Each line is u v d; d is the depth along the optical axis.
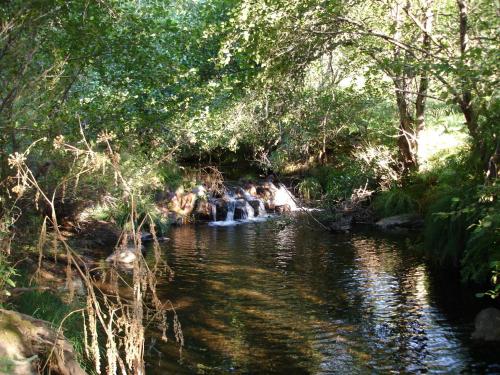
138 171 8.27
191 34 10.25
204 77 11.78
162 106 9.80
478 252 9.12
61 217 13.12
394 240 14.95
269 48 9.62
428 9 11.99
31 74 7.10
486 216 7.06
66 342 4.07
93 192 8.33
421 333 7.68
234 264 12.41
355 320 8.30
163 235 16.25
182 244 15.15
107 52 8.91
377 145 19.42
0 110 6.48
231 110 12.50
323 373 6.33
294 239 15.83
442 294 9.57
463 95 8.84
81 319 6.88
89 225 13.74
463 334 7.60
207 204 20.25
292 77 10.48
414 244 13.97
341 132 19.44
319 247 14.38
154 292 3.70
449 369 6.42
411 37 12.27
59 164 7.41
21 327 3.81
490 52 7.04
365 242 14.84
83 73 8.88
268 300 9.41
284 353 6.95
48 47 8.12
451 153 17.31
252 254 13.60
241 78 10.58
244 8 9.18
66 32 8.41
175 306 8.95
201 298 9.50
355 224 17.94
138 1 9.43
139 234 3.64
